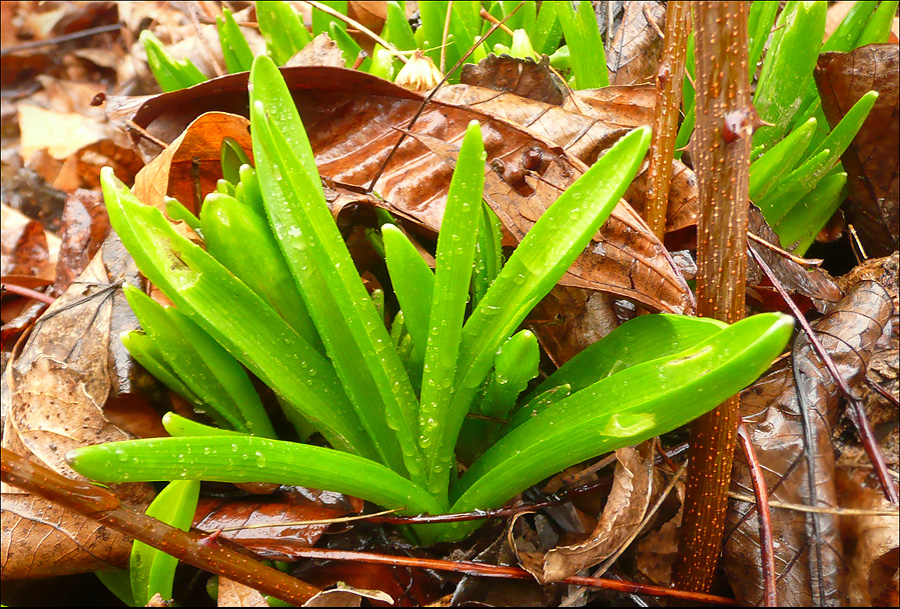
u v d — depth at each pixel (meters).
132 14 1.00
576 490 0.46
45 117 0.90
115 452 0.39
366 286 0.49
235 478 0.41
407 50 0.60
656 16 0.57
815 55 0.52
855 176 0.54
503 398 0.45
